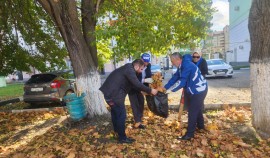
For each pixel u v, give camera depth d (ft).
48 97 32.40
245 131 17.29
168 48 21.80
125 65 16.34
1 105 38.19
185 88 16.34
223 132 17.46
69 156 15.05
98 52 31.35
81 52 21.95
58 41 38.11
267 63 15.99
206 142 15.65
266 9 15.34
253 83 16.81
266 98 16.11
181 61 16.30
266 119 16.17
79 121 21.79
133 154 14.98
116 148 15.66
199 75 15.99
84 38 22.80
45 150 16.51
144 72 19.99
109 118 21.56
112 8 23.99
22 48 37.63
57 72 34.96
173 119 21.07
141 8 20.84
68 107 21.65
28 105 36.52
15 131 22.70
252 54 16.66
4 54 37.04
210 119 21.01
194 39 23.77
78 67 22.02
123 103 16.40
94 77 22.38
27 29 34.68
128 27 19.02
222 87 42.45
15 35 36.14
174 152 14.98
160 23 20.12
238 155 14.33
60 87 33.19
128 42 18.66
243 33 105.91
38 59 39.06
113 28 18.98
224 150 14.88
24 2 30.78
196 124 17.92
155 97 18.01
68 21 21.12
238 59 115.24
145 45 18.75
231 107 25.32
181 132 17.67
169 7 23.31
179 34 23.12
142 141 16.55
